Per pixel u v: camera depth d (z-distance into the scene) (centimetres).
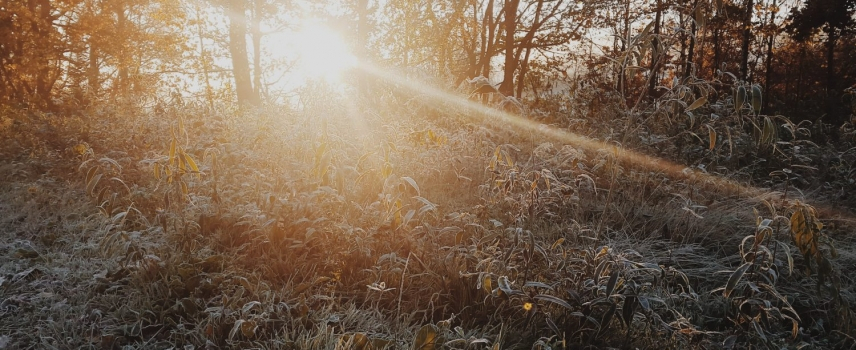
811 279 370
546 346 241
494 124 627
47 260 353
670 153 584
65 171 566
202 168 432
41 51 1121
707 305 344
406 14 1634
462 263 334
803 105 2430
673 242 436
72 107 888
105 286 316
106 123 686
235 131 635
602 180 541
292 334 271
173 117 713
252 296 304
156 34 1488
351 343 259
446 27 1783
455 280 315
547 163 475
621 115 709
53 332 271
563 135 648
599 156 552
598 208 479
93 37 1254
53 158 586
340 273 334
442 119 709
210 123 691
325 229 359
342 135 532
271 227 362
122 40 1320
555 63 2214
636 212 468
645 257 393
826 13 2464
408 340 275
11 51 1122
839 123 1198
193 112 745
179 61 1625
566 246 373
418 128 632
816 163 624
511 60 2130
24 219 434
